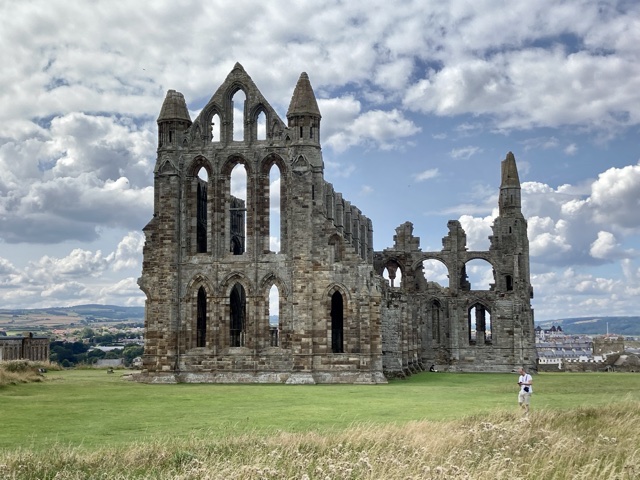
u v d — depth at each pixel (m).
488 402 57.72
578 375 102.94
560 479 29.81
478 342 118.00
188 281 86.31
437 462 31.17
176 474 29.34
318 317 83.19
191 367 85.06
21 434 41.44
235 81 88.06
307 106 85.44
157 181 87.88
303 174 84.25
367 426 40.28
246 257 85.62
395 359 94.31
